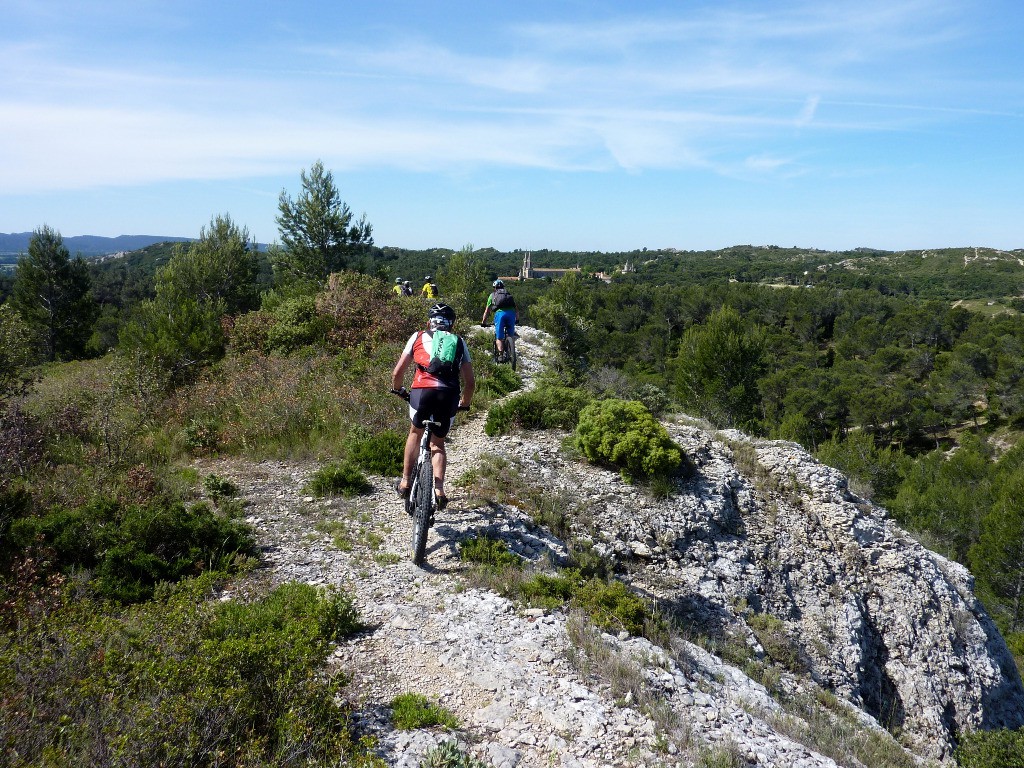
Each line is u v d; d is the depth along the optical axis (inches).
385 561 238.1
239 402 430.0
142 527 221.0
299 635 153.4
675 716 162.6
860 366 2856.8
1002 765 307.4
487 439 410.6
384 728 143.7
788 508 433.7
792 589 376.8
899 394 2373.3
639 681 178.2
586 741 146.1
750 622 331.9
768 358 2920.8
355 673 165.2
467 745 140.3
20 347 390.9
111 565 206.8
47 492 265.1
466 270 1169.4
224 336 590.9
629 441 382.3
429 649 180.5
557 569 263.9
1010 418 2427.4
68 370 794.8
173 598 173.2
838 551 420.5
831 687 326.0
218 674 134.0
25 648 145.9
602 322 3814.0
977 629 422.9
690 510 377.1
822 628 358.0
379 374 474.3
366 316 618.8
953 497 1497.3
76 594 188.1
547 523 318.0
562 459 394.9
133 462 330.6
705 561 356.5
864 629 379.6
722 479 418.0
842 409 2428.6
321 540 255.3
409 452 237.1
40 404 405.1
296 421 402.0
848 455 1646.2
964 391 2488.9
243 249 1277.1
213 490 293.9
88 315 1508.4
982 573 1239.5
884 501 1482.5
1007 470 1684.3
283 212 1131.9
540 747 143.0
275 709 135.4
